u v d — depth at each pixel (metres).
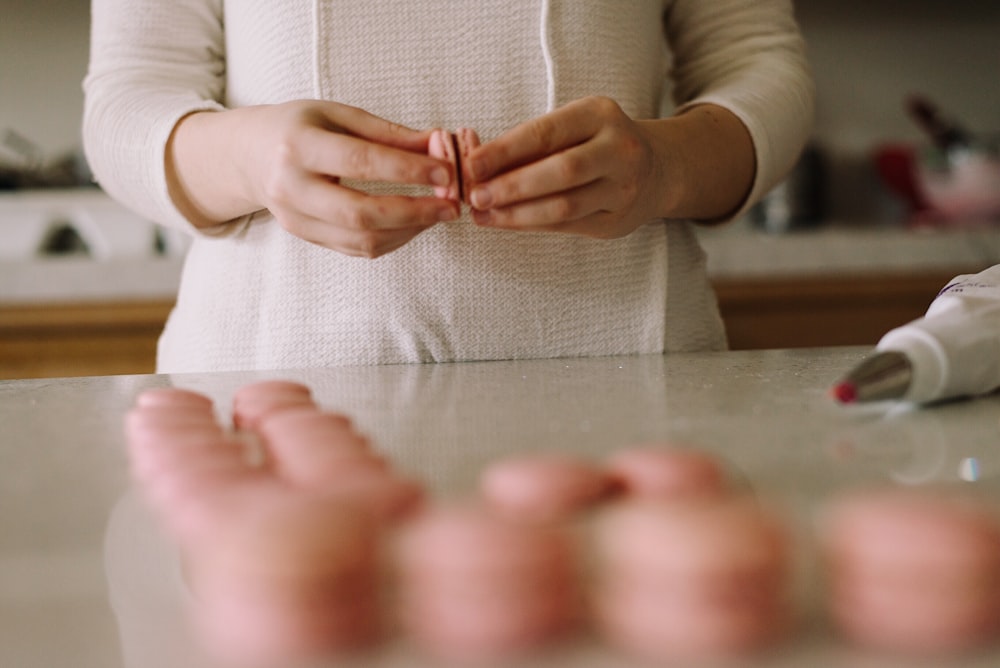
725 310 1.91
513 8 0.89
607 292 0.92
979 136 2.43
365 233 0.78
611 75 0.93
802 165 2.27
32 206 1.89
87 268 1.83
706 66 1.03
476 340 0.90
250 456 0.54
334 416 0.56
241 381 0.79
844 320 1.94
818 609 0.38
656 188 0.84
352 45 0.89
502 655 0.36
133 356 1.79
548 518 0.45
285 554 0.37
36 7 2.19
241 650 0.37
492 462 0.54
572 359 0.89
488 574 0.37
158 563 0.43
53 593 0.41
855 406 0.64
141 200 0.92
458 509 0.42
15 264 1.81
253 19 0.93
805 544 0.42
